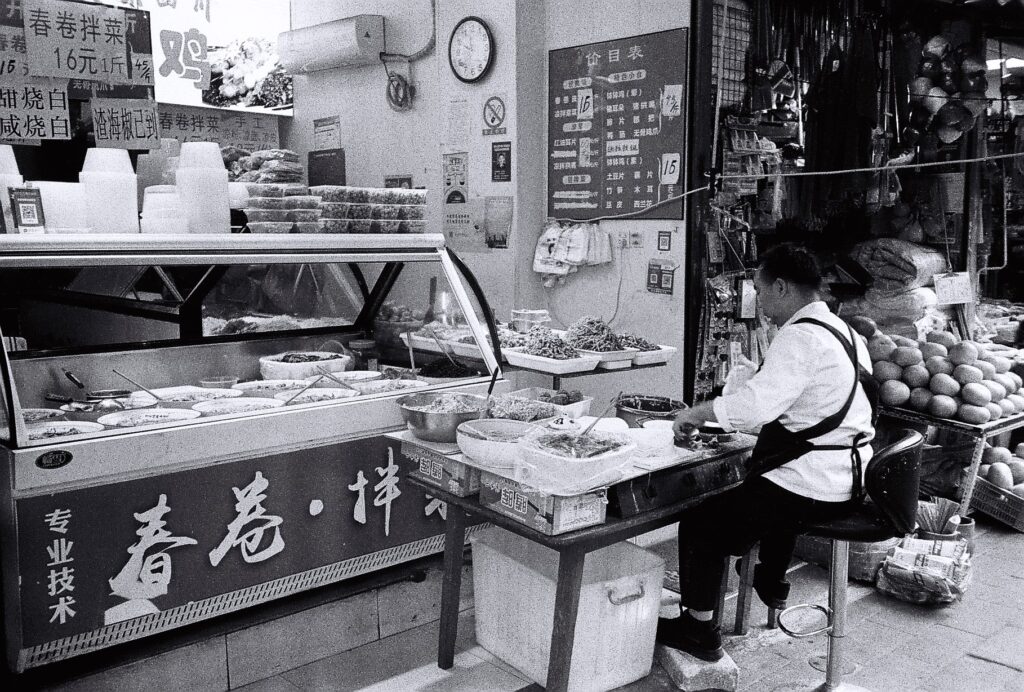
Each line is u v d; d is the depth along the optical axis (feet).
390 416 10.99
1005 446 17.87
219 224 11.21
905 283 17.25
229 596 9.83
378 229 12.98
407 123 20.12
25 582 8.36
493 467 9.10
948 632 11.69
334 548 10.70
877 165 17.52
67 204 10.17
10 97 9.91
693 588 9.98
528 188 17.93
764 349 17.10
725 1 14.99
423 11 19.22
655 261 16.35
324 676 10.10
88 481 8.66
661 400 11.54
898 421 15.48
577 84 17.21
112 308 11.87
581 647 9.55
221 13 21.77
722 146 16.05
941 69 17.66
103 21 10.38
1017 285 20.98
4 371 8.43
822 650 11.12
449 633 10.22
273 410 10.11
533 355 13.39
